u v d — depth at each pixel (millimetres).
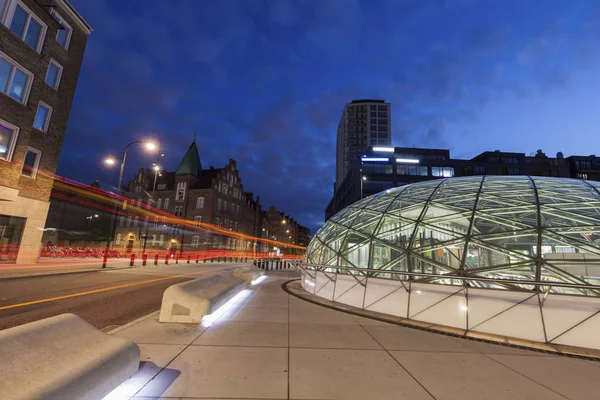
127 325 6160
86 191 57094
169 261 36156
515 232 7902
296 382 3746
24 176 19094
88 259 28938
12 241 18547
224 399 3244
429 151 77500
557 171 76375
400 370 4254
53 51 20578
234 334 5723
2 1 17125
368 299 8836
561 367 4570
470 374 4188
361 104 148625
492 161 77688
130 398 3195
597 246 6906
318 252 13023
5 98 17406
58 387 2422
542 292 6277
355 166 72188
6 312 7617
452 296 7191
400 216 10344
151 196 57625
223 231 59250
